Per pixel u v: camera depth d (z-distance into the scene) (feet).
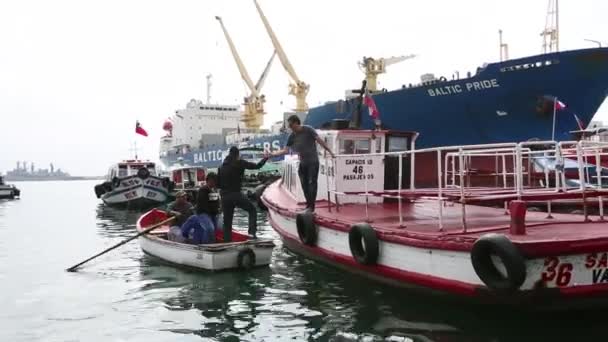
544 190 25.22
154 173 109.60
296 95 146.41
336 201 32.04
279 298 26.40
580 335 19.39
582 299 18.81
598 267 18.65
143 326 22.54
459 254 20.49
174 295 27.55
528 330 20.04
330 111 89.76
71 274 34.09
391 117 79.30
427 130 77.51
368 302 24.93
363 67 108.88
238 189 33.86
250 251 32.68
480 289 19.76
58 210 98.78
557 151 21.85
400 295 25.18
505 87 67.67
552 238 18.48
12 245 49.06
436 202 34.30
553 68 63.93
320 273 31.63
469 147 20.77
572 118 66.08
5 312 25.17
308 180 31.37
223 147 145.89
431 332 20.34
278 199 43.09
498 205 34.96
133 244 48.01
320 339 20.26
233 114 190.70
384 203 35.32
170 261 35.96
